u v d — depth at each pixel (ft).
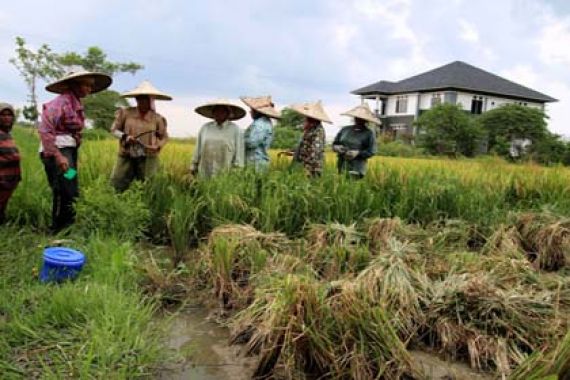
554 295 15.65
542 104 172.14
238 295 15.29
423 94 164.14
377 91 173.88
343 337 11.76
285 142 88.33
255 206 22.09
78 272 15.24
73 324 12.29
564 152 114.73
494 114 125.70
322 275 17.11
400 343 11.92
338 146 27.58
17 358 10.98
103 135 58.23
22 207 21.01
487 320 13.71
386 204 24.80
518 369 10.69
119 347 11.32
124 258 15.96
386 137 133.69
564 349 9.88
